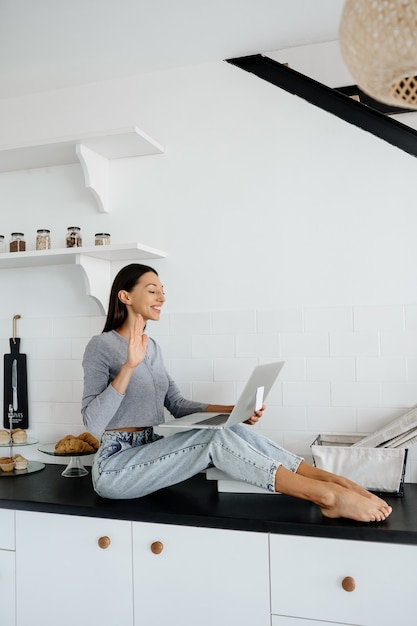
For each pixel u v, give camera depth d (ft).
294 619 5.77
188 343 8.29
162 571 6.20
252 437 6.78
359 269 7.64
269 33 7.68
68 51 8.00
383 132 7.63
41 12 7.06
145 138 7.86
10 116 9.37
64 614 6.59
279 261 7.97
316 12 7.18
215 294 8.21
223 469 6.47
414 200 7.48
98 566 6.46
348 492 5.80
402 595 5.45
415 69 3.65
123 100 8.78
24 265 8.93
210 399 8.16
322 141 7.86
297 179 7.95
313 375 7.76
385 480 6.63
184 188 8.42
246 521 5.88
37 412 8.95
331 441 7.57
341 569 5.63
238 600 5.94
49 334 8.93
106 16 7.17
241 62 8.25
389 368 7.48
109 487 6.61
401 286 7.47
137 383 7.11
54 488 7.34
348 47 3.82
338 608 5.64
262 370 6.23
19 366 9.01
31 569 6.74
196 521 6.04
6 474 8.07
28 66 8.39
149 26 7.43
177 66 8.51
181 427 6.34
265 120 8.11
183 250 8.38
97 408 6.40
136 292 7.22
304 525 5.70
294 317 7.86
